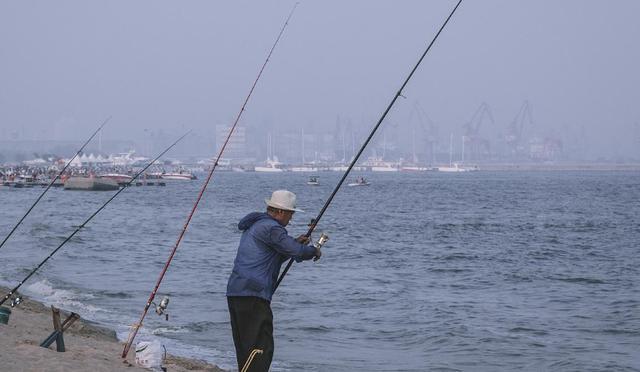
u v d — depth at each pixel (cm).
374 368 3769
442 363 3931
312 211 19050
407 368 3794
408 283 6981
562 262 9031
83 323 4028
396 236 12231
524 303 5972
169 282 6512
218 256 8744
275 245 2178
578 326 4994
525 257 9506
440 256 9419
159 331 4350
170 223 14262
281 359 3906
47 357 2762
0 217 14700
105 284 6294
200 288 6166
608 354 4206
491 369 3831
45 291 5750
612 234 13000
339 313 5275
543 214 18150
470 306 5750
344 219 16150
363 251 9844
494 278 7512
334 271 7619
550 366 3919
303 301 5709
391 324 4931
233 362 3641
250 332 2167
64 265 7525
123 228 12838
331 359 3938
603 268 8450
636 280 7438
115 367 2766
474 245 10944
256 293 2172
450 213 18425
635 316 5356
